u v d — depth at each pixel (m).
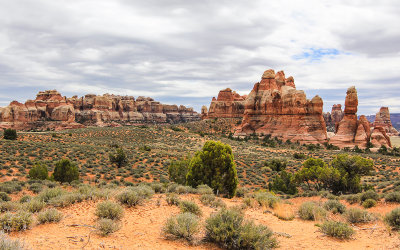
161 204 12.15
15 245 5.10
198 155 21.62
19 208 9.20
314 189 34.88
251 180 38.59
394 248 7.37
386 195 16.44
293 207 16.41
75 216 9.20
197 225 7.72
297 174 31.84
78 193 12.31
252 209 13.96
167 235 7.64
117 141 78.31
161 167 43.16
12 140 56.19
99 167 39.28
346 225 9.16
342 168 29.95
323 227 9.42
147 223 8.95
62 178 26.89
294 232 9.70
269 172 45.84
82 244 6.30
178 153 60.06
